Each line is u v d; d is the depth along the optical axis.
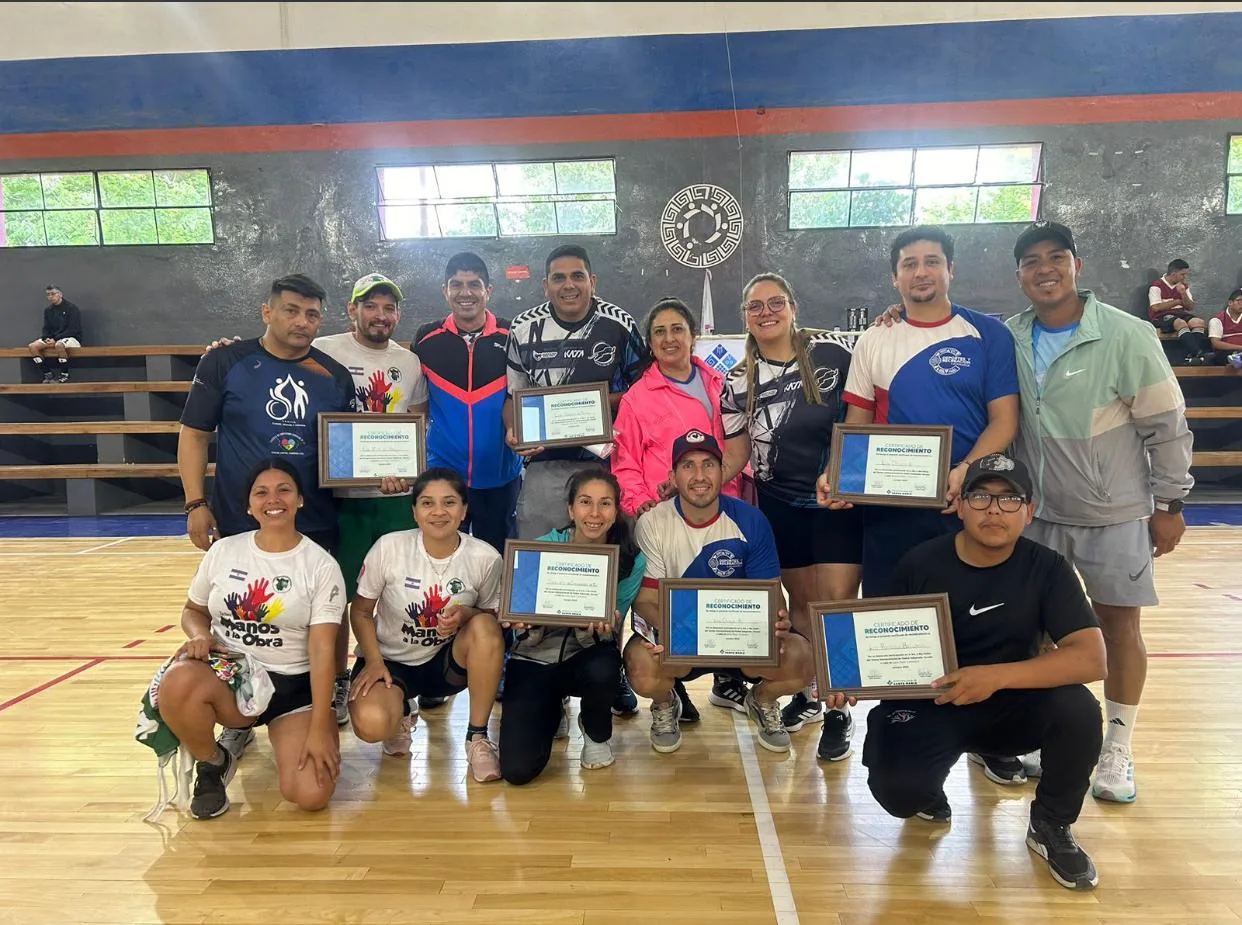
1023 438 2.62
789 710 3.14
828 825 2.37
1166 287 10.12
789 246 10.60
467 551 2.77
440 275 10.88
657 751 2.90
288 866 2.17
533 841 2.28
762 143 10.43
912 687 2.18
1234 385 10.25
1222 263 10.39
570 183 10.64
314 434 3.00
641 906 1.97
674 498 2.88
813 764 2.79
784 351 2.97
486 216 10.77
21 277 11.12
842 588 2.94
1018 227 10.45
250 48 10.55
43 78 10.68
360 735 2.60
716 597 2.60
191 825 2.40
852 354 2.85
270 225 10.84
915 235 2.59
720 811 2.45
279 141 10.70
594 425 3.08
